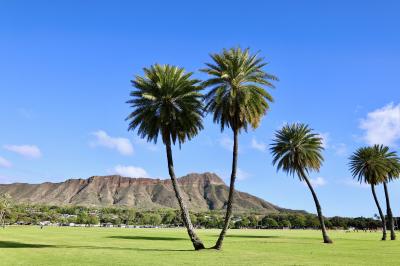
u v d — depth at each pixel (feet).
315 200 265.13
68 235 313.94
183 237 320.91
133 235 342.23
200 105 176.96
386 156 316.19
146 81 179.32
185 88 173.99
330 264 116.57
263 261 123.34
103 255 136.98
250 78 167.53
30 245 187.93
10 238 248.73
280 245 220.02
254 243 239.30
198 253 153.48
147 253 150.00
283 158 271.69
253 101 165.89
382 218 313.73
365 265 114.83
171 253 151.84
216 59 170.30
